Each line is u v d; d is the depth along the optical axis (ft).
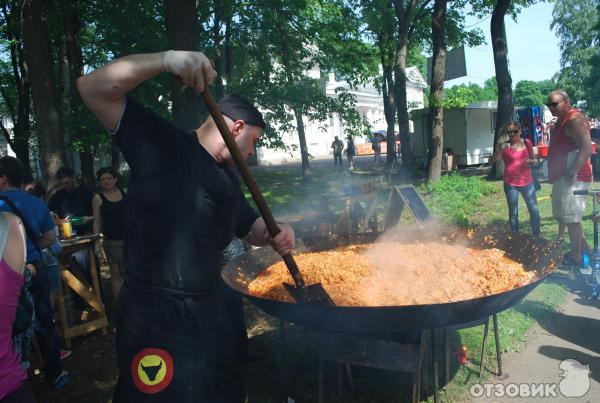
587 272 14.46
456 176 39.14
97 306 14.73
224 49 39.60
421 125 64.03
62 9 30.22
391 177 52.11
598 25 61.26
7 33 43.80
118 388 5.22
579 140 14.99
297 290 7.21
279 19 32.42
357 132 32.45
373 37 61.41
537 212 19.52
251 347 12.55
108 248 16.51
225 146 5.74
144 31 31.94
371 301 8.41
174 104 20.67
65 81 34.73
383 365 8.36
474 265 10.01
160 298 5.10
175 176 5.17
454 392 9.65
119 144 5.14
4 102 58.29
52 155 25.90
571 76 131.95
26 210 10.84
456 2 57.47
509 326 12.34
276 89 30.22
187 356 5.09
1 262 5.89
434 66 39.60
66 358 13.35
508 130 19.77
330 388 10.16
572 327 12.29
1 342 5.89
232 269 10.20
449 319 7.05
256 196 5.90
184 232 5.15
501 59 40.50
